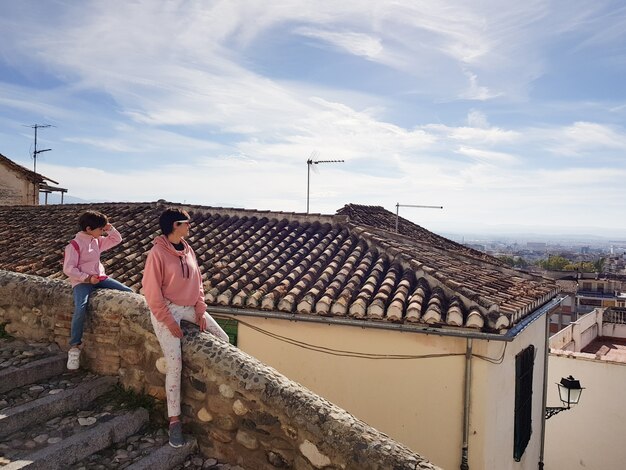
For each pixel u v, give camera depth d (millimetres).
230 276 8438
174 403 4066
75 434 3930
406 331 6824
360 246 9227
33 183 21641
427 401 6984
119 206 12969
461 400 6816
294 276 8305
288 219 11000
